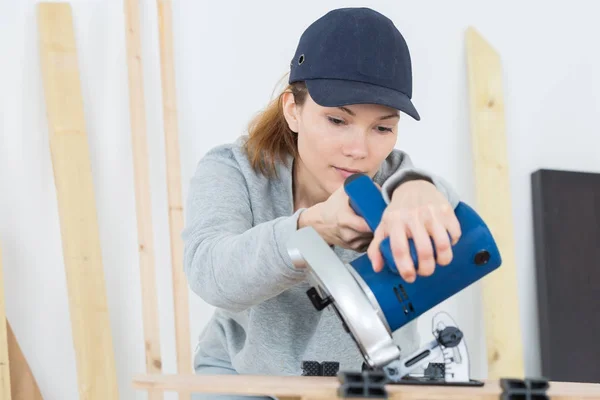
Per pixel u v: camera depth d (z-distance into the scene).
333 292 0.95
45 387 2.40
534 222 2.71
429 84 2.71
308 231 1.00
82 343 2.31
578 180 2.71
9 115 2.42
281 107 1.46
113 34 2.51
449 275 0.99
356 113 1.27
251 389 0.85
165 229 2.52
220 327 1.59
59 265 2.44
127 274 2.48
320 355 1.45
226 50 2.60
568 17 2.83
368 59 1.25
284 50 2.64
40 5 2.44
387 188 1.01
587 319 2.64
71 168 2.38
